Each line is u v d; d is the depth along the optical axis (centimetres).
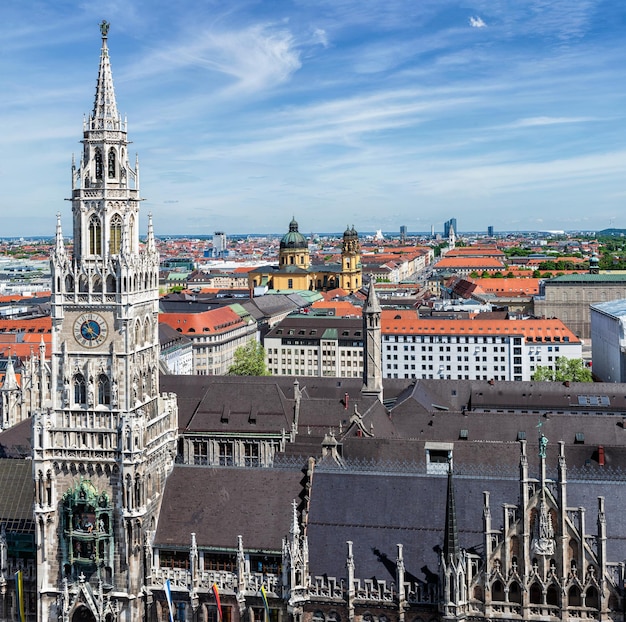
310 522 7869
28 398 12288
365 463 10381
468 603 7206
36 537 8106
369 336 14662
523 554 7100
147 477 8088
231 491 8306
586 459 10306
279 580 7712
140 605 8031
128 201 8156
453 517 7088
